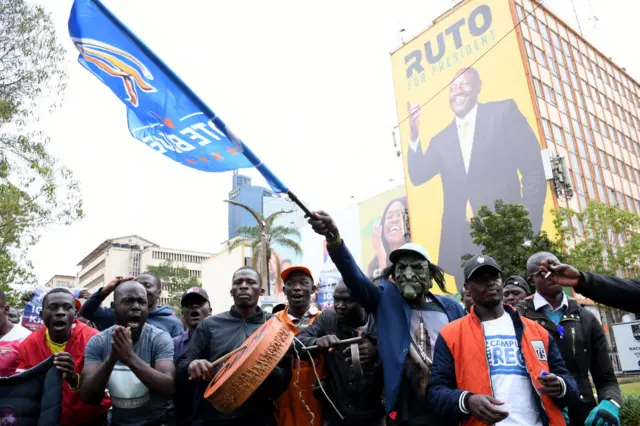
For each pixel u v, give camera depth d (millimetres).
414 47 44562
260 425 4531
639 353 12531
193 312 6145
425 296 4430
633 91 51562
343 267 4250
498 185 36656
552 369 3631
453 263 38406
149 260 102812
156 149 4469
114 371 4406
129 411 4379
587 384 4629
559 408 3471
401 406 4023
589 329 4773
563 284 3488
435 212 40469
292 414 4980
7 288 16109
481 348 3637
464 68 40500
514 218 22219
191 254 109500
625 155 45625
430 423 3871
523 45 37406
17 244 16438
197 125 4172
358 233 52281
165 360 4449
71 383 4305
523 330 3680
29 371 4195
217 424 4453
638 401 10180
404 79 44875
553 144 36438
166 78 4160
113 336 3979
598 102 44438
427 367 4008
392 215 49188
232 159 4176
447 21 42375
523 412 3445
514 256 21672
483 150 38062
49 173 16406
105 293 6195
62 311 4738
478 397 3301
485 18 39750
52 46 16406
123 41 4230
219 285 69500
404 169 43469
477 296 3773
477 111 38969
